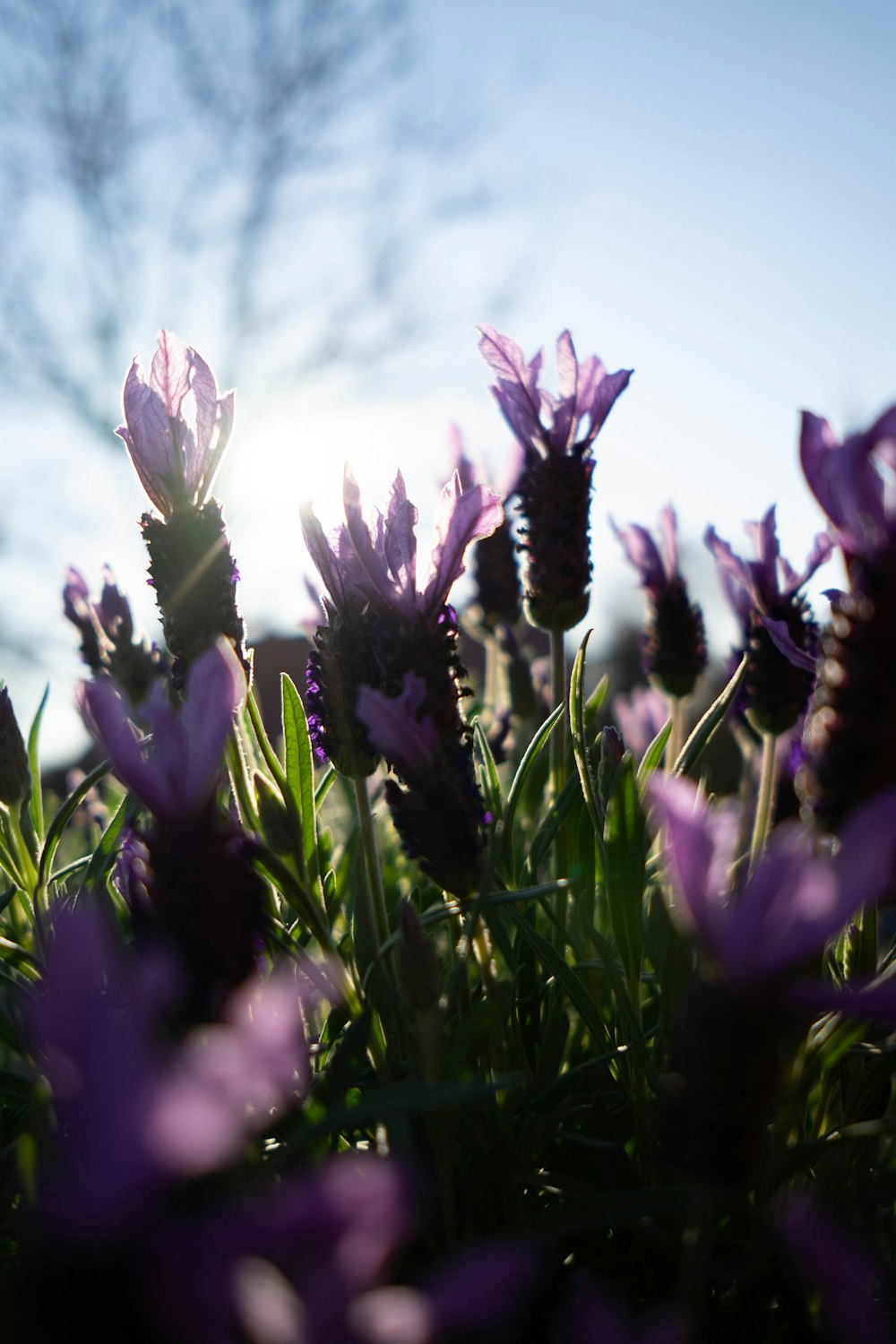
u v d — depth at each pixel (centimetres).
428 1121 17
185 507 20
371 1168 11
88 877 21
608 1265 18
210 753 15
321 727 20
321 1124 15
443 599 19
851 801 16
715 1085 14
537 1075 21
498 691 37
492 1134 19
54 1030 10
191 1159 9
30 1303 10
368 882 21
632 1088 19
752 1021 13
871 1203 18
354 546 19
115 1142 9
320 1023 22
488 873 18
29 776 22
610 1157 20
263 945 16
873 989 13
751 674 24
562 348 24
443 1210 17
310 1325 10
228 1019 15
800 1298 17
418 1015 16
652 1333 12
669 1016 19
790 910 13
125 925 22
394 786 18
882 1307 16
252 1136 16
